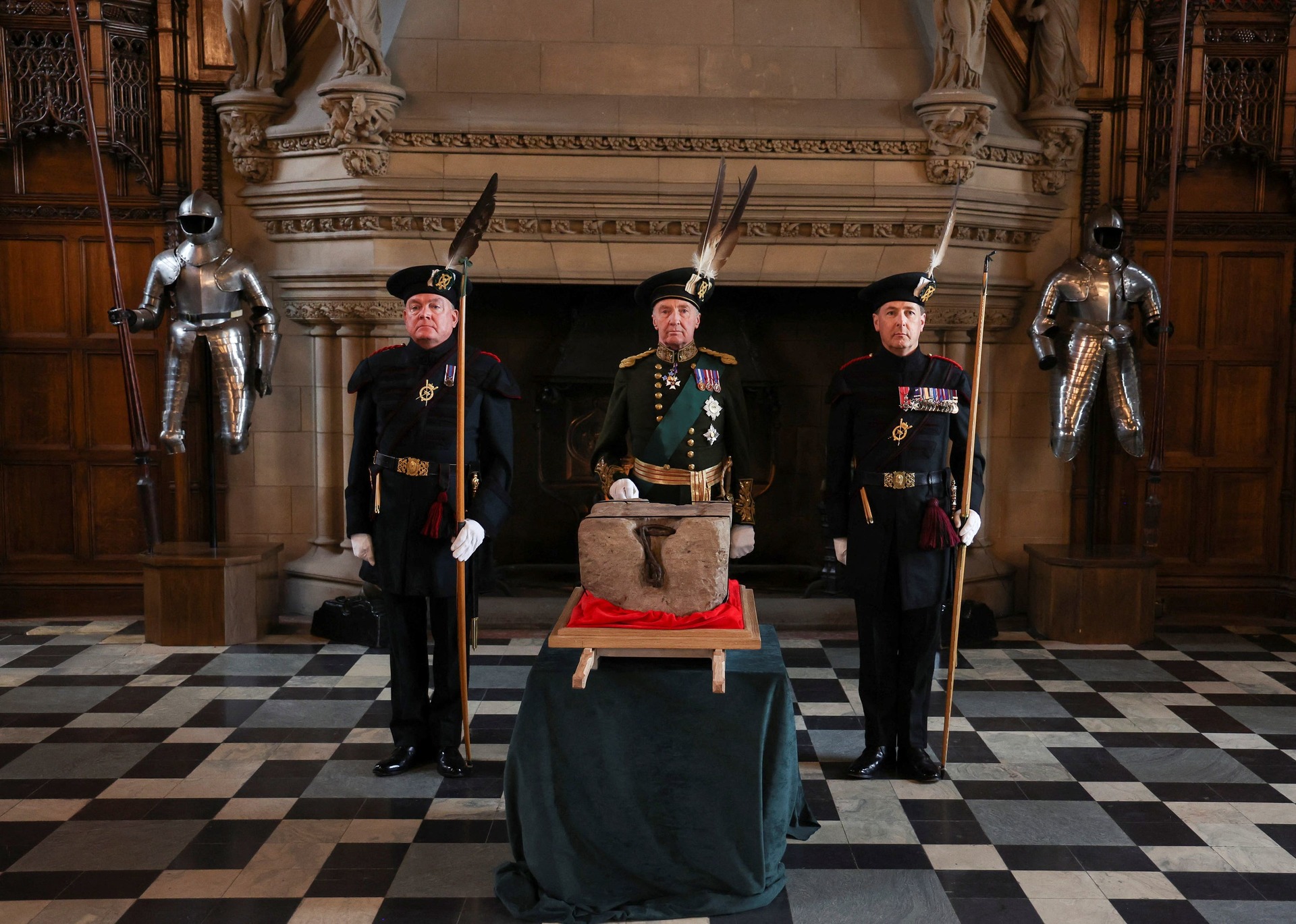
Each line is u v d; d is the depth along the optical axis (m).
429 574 3.62
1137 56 5.58
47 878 3.01
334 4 5.03
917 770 3.71
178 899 2.90
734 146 5.22
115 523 5.82
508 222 5.28
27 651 5.17
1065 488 5.88
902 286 3.61
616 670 2.82
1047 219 5.63
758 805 2.82
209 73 5.52
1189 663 5.08
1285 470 5.86
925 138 5.18
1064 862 3.13
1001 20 5.56
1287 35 5.53
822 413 6.25
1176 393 5.86
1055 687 4.72
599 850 2.86
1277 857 3.17
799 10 5.41
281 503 5.77
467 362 3.69
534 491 6.29
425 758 3.85
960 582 3.70
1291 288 5.79
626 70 5.33
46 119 5.44
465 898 2.92
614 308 5.92
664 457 3.40
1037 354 5.41
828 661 5.11
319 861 3.12
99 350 5.71
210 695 4.55
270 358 5.27
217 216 5.15
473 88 5.27
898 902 2.91
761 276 5.39
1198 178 5.76
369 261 5.32
